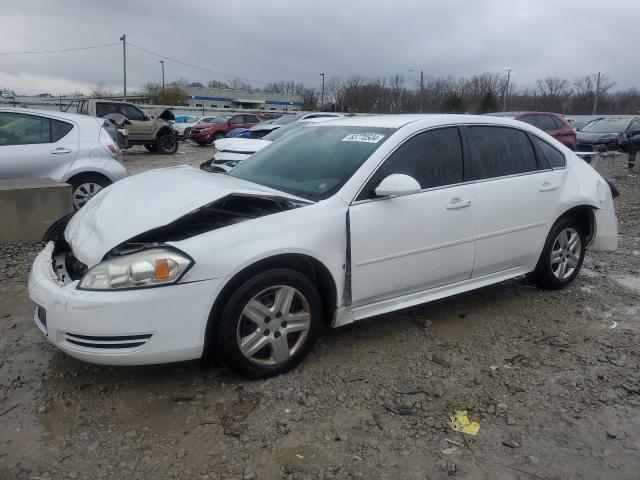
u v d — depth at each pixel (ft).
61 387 10.73
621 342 13.16
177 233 10.79
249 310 10.47
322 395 10.59
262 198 11.05
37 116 24.34
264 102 287.48
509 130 14.82
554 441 9.36
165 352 9.84
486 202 13.62
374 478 8.42
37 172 23.77
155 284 9.59
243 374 10.77
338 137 13.71
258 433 9.43
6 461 8.66
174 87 264.93
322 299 11.84
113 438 9.25
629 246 22.47
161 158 67.36
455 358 12.21
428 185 12.80
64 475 8.39
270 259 10.52
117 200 11.91
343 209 11.46
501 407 10.30
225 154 33.01
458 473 8.55
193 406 10.18
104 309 9.45
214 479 8.36
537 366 11.94
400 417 9.97
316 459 8.83
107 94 248.93
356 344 12.71
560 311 15.02
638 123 65.87
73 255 11.24
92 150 24.88
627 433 9.61
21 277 17.06
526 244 14.84
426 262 12.75
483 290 16.47
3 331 13.15
